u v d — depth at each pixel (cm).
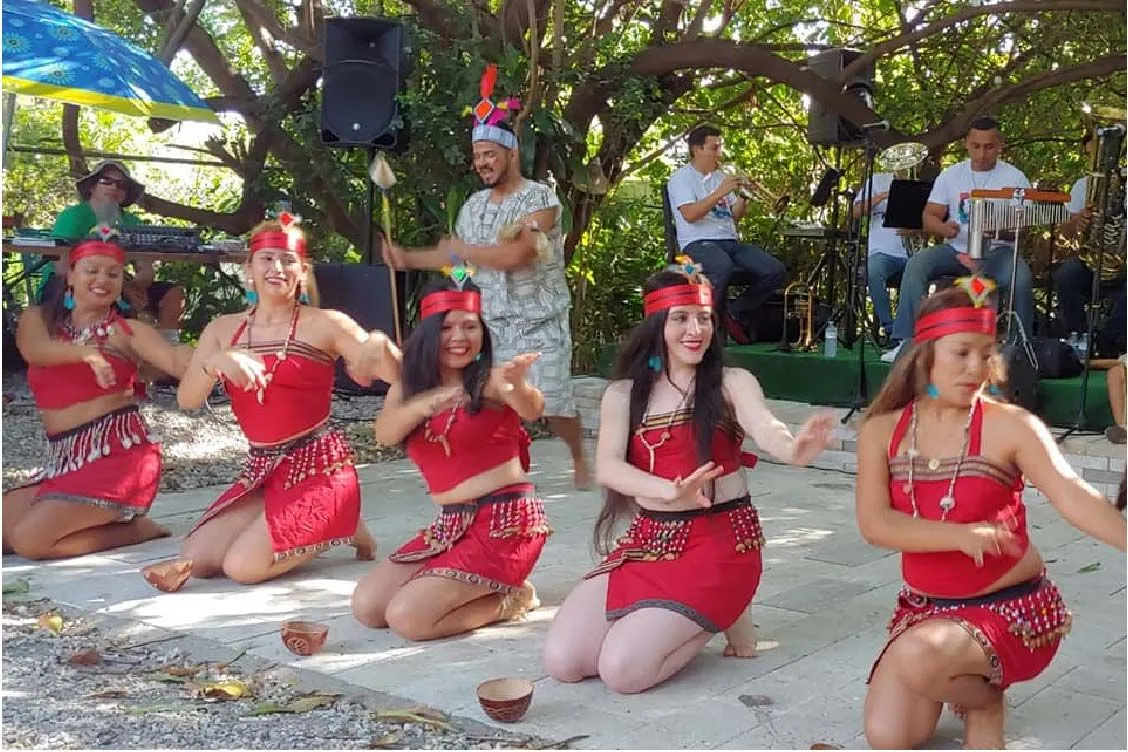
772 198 1059
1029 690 341
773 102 1181
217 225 1038
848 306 802
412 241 926
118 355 484
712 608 338
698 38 962
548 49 934
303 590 441
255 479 449
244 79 1038
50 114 1270
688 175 803
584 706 326
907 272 722
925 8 998
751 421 333
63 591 436
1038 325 802
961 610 288
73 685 341
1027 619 287
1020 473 288
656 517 348
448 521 390
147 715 317
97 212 780
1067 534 540
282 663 361
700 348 340
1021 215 642
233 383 430
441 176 880
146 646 377
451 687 340
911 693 289
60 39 691
